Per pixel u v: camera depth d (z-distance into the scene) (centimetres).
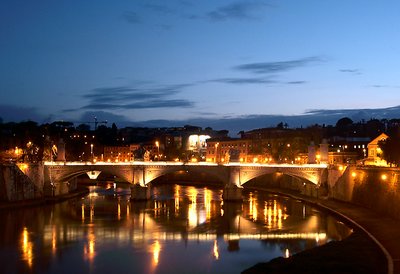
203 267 8356
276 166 18875
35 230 11619
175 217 13950
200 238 10838
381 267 7612
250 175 18875
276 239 10731
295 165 18762
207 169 18988
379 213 12975
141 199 18225
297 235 11194
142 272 8050
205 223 12900
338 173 17338
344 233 11381
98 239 10625
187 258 8981
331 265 7725
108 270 8150
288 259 8231
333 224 12625
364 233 10381
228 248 9825
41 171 17625
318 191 18538
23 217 13475
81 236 10938
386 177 12762
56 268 8250
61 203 16962
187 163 18988
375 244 9238
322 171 18762
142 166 18625
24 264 8494
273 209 15800
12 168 15588
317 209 15662
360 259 8119
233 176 18750
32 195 16825
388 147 17362
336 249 8894
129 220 13325
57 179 18188
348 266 7662
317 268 7606
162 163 18800
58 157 18988
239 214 14588
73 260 8781
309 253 8631
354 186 15700
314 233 11425
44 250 9531
